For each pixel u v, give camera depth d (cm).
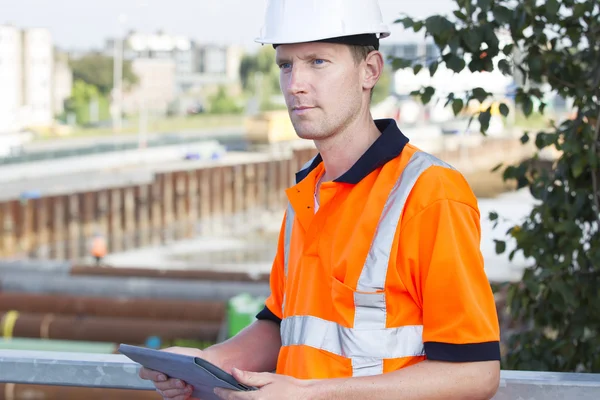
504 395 178
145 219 3475
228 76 8531
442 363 154
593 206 303
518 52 311
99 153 4641
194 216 3631
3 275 1808
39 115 6525
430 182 160
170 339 1552
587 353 303
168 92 8025
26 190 3691
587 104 297
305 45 167
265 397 153
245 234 3588
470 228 158
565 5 299
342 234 167
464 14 299
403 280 160
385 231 161
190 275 1806
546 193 303
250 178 3859
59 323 1582
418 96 318
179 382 173
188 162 4784
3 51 6138
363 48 170
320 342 166
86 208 3288
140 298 1661
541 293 308
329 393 154
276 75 8444
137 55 8019
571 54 309
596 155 297
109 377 189
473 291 155
